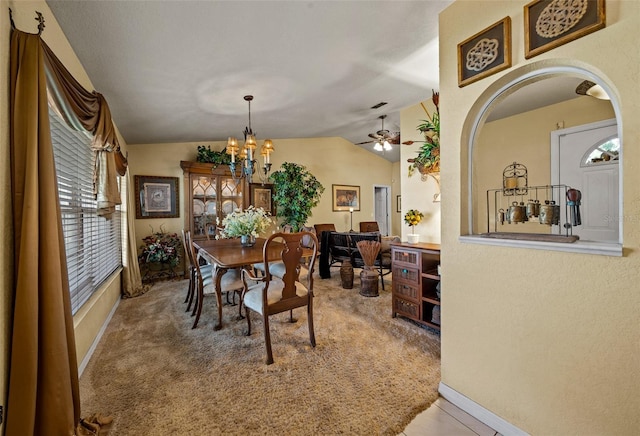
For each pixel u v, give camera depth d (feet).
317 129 17.95
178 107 10.58
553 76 4.36
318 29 6.77
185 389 5.89
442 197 5.75
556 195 9.62
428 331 8.56
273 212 19.61
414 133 12.34
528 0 4.37
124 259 12.30
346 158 23.53
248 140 10.33
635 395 3.53
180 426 4.91
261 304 7.02
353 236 13.57
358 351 7.41
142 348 7.63
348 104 12.55
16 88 3.82
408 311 9.18
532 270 4.42
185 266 16.22
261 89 9.89
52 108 5.33
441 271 5.81
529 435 4.51
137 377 6.31
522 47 4.43
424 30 7.20
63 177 6.23
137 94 8.96
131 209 13.08
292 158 20.85
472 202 5.46
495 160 11.17
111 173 7.97
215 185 16.24
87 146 7.75
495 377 4.93
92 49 6.46
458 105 5.38
